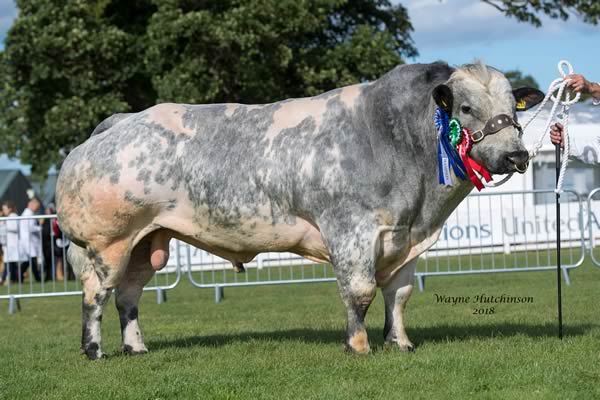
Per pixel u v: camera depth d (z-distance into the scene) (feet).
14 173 164.25
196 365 27.32
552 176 89.92
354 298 26.68
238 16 88.07
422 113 26.30
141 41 98.17
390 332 28.43
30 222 58.34
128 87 104.58
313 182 26.66
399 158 26.37
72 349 32.48
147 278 30.81
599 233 64.03
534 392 21.57
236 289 61.87
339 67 96.73
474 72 25.41
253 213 27.68
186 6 92.94
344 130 26.78
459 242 62.39
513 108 25.23
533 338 29.58
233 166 27.78
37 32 93.91
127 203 28.45
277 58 91.86
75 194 29.07
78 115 95.25
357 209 26.40
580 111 92.38
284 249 28.45
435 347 28.17
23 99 104.17
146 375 25.99
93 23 97.14
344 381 23.62
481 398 21.31
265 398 22.24
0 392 24.53
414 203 26.71
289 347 29.99
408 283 28.19
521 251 63.82
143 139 28.60
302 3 89.86
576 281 54.85
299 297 53.42
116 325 42.16
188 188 28.27
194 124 28.76
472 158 25.39
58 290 61.52
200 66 89.92
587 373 23.30
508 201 75.10
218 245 28.96
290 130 27.48
